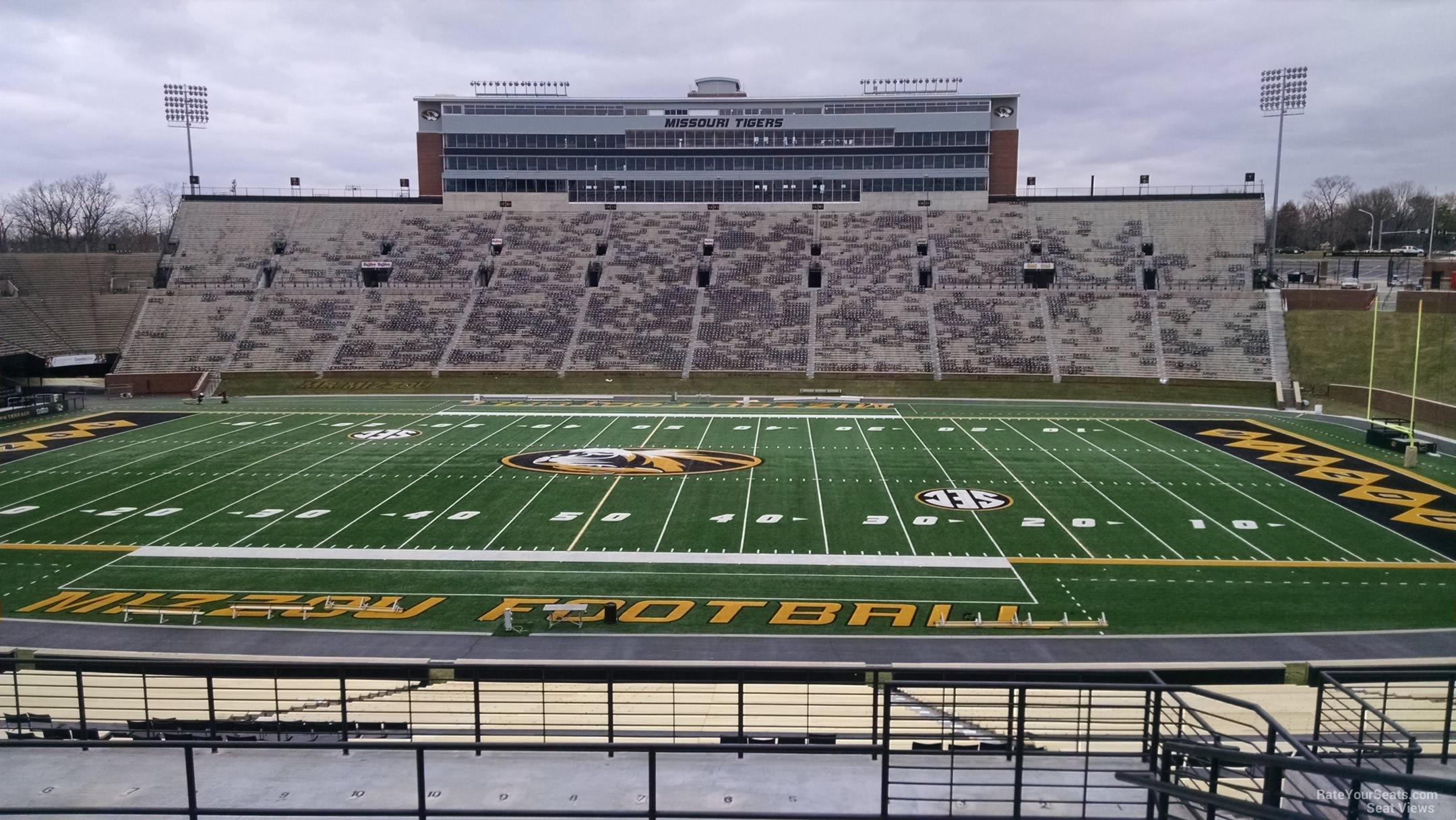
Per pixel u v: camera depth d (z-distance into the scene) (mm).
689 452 41844
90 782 9070
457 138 80750
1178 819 7598
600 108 80438
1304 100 71062
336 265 74688
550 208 81062
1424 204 129500
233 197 79688
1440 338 55062
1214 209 74750
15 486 35656
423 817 7316
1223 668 12969
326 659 20203
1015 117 79750
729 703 15320
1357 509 31859
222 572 25922
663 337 66688
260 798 8742
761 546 28078
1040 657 20047
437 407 55969
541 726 14148
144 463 39844
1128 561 26562
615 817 7336
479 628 21953
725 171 80438
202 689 16016
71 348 65750
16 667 12273
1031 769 7930
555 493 34469
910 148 79062
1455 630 21641
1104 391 59188
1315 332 60875
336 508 32406
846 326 66938
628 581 25109
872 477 36906
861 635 21422
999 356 63250
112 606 23453
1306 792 8812
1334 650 20500
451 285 72312
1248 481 35906
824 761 9375
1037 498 33469
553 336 67000
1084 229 75250
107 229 121625
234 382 62844
